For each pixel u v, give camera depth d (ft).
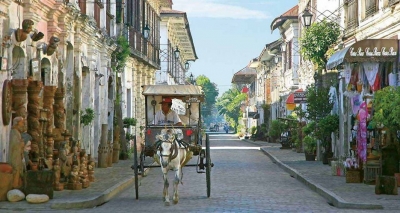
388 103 65.00
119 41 123.75
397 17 77.66
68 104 88.48
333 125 106.01
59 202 55.52
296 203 60.18
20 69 66.33
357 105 82.12
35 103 65.31
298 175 86.33
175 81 249.75
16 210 52.60
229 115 453.99
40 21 74.38
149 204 59.77
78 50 89.76
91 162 75.36
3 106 60.75
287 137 167.73
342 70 101.30
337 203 58.23
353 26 100.68
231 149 178.50
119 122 119.75
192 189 73.10
